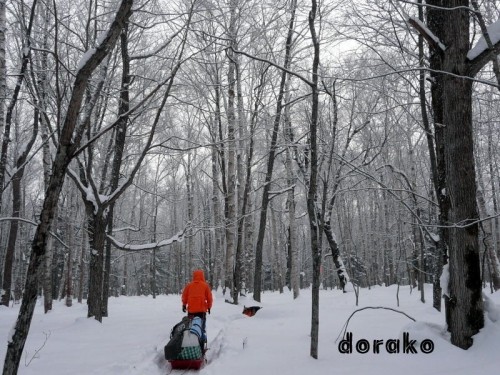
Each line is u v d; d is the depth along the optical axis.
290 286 34.00
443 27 6.54
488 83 4.75
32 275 4.04
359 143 16.91
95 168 16.03
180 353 6.74
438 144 7.21
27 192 34.25
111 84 10.66
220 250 27.20
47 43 8.99
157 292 49.62
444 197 7.02
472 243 5.68
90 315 9.99
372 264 35.09
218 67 14.16
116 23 4.34
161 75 10.98
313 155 6.43
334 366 5.55
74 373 5.76
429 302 13.62
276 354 6.65
